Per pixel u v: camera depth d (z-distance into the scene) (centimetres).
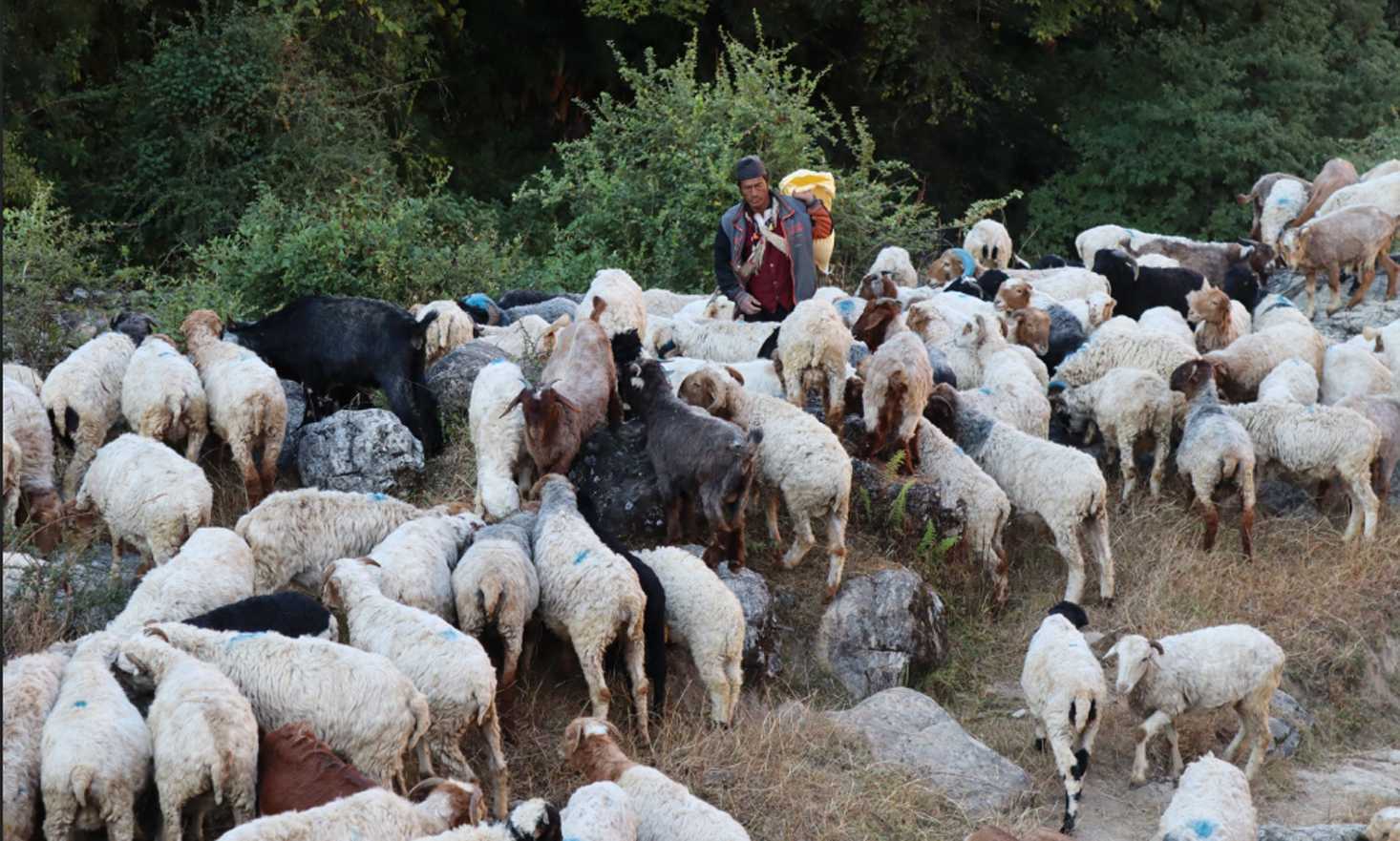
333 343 886
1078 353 1052
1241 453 897
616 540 702
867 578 813
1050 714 679
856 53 2253
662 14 2222
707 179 1531
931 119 2212
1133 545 925
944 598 859
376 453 845
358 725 556
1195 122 2245
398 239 1295
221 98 1756
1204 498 912
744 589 766
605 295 963
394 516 712
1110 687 785
